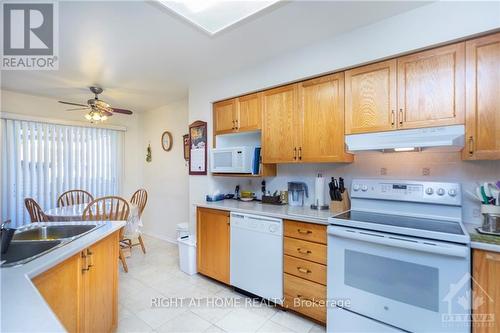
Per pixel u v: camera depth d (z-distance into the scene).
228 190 3.21
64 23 1.77
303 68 2.18
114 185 4.46
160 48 2.17
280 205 2.58
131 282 2.67
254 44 2.12
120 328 1.90
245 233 2.34
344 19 1.76
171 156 4.20
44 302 0.79
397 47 1.72
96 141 4.24
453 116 1.57
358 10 1.66
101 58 2.36
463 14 1.51
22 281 0.93
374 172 2.14
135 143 4.79
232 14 1.68
